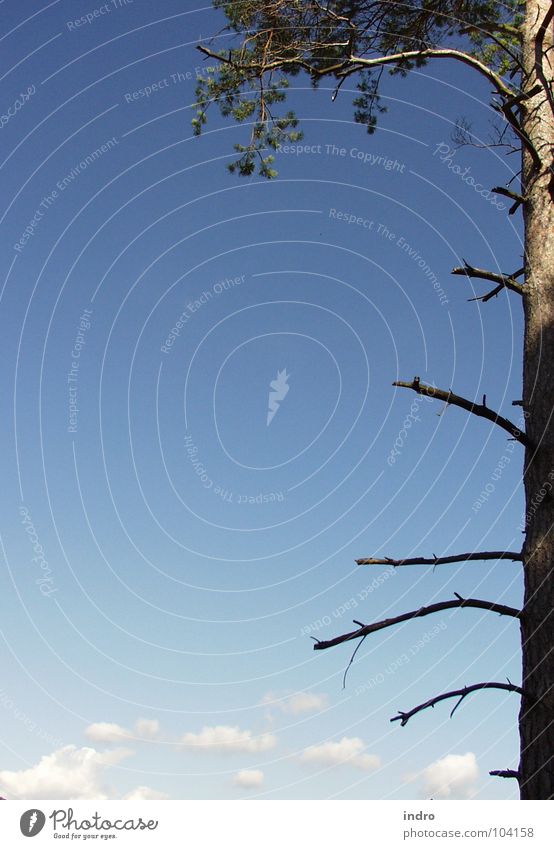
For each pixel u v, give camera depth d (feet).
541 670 19.58
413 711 19.27
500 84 24.97
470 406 20.94
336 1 27.99
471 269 23.27
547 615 19.94
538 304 22.82
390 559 20.93
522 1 29.78
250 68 27.45
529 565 20.71
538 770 18.86
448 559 20.79
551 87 24.49
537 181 23.97
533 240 23.63
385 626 20.27
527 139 22.99
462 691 19.35
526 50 25.88
